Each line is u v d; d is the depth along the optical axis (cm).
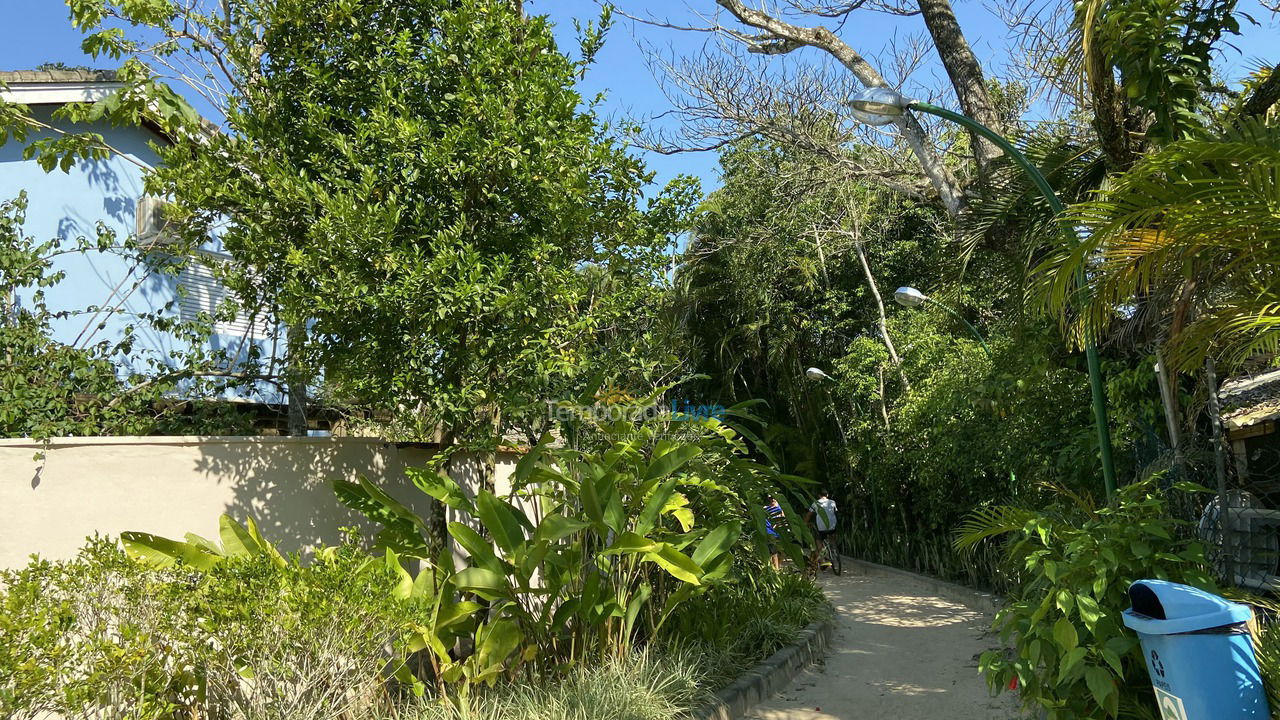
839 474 2225
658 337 865
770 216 2036
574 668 688
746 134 1466
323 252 631
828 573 1769
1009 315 1153
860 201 2120
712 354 2355
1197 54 712
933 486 1579
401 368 671
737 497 863
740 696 733
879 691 802
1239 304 541
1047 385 1171
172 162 703
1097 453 998
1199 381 679
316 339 718
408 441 820
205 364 875
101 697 475
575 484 720
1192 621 427
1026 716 686
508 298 654
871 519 2112
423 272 637
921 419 1659
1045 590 589
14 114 916
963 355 1593
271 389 1182
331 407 1010
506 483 1008
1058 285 550
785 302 2284
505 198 712
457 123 716
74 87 1094
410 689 619
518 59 724
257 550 575
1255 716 420
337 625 512
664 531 789
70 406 802
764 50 1271
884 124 768
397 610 541
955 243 1126
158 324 899
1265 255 496
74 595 490
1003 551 1077
